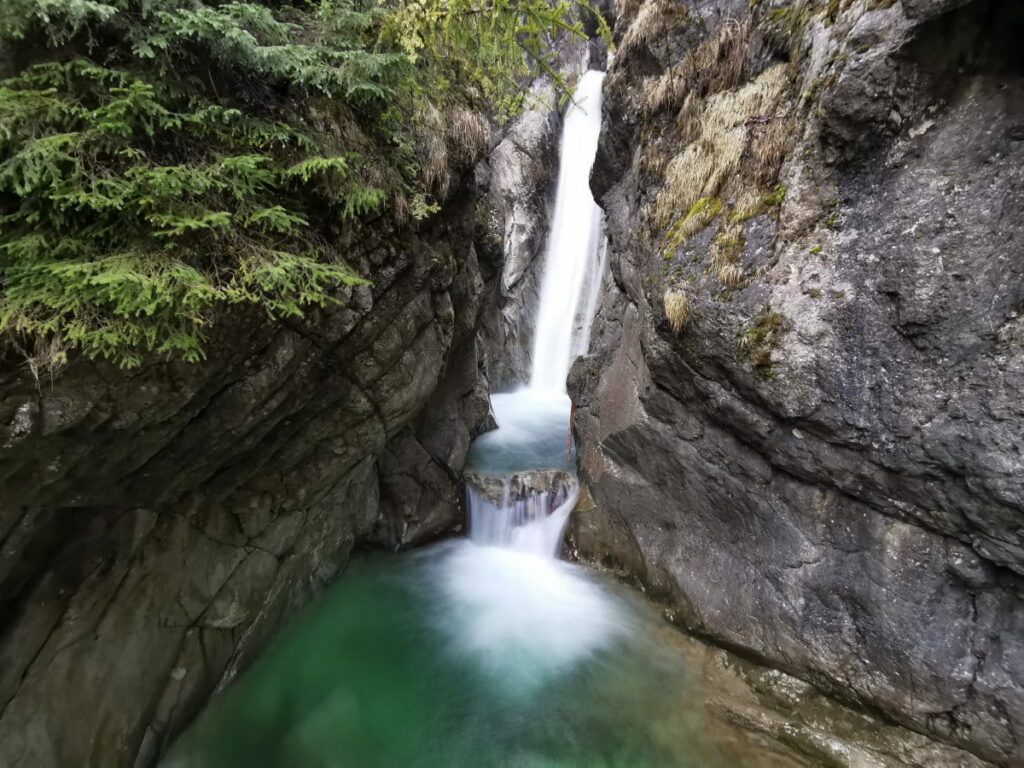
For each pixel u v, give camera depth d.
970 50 2.95
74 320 2.19
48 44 2.27
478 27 3.97
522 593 6.47
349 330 3.93
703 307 4.46
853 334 3.66
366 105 4.01
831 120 3.55
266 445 3.97
